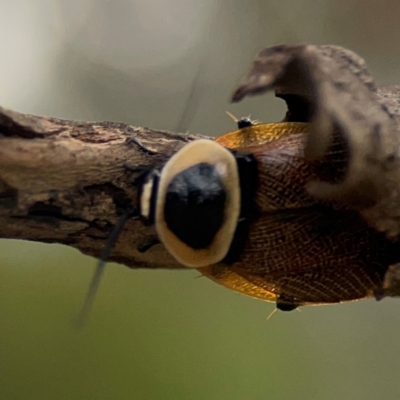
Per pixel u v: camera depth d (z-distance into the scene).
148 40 0.42
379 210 0.27
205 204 0.27
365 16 0.43
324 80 0.27
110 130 0.27
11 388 0.30
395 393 0.36
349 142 0.27
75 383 0.30
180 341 0.33
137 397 0.30
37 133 0.27
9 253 0.34
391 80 0.44
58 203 0.27
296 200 0.27
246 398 0.32
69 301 0.32
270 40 0.42
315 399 0.34
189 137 0.28
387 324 0.39
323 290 0.28
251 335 0.35
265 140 0.28
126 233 0.28
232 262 0.28
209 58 0.42
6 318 0.31
